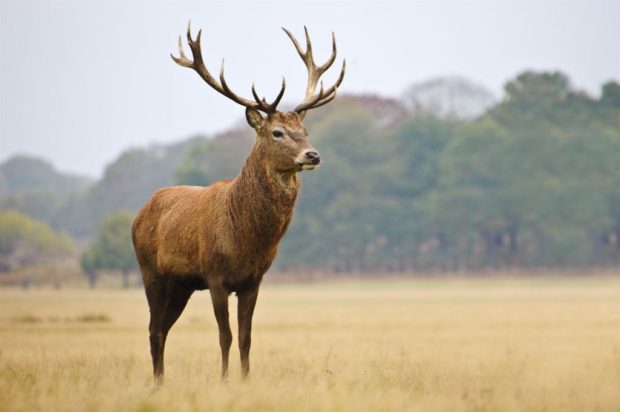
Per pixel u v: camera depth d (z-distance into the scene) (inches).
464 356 2486.5
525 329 3752.5
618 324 3986.2
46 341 3152.1
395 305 6264.8
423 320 4495.6
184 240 1889.8
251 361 2271.2
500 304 6156.5
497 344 2972.4
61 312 5221.5
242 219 1803.6
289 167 1801.2
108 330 3833.7
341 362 2182.6
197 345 2994.6
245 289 1847.9
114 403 1507.1
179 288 1999.3
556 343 2989.7
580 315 4712.1
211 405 1493.6
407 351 2623.0
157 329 1978.3
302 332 3693.4
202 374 1904.5
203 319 4648.1
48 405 1486.2
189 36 1873.8
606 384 1776.6
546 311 5152.6
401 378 1808.6
